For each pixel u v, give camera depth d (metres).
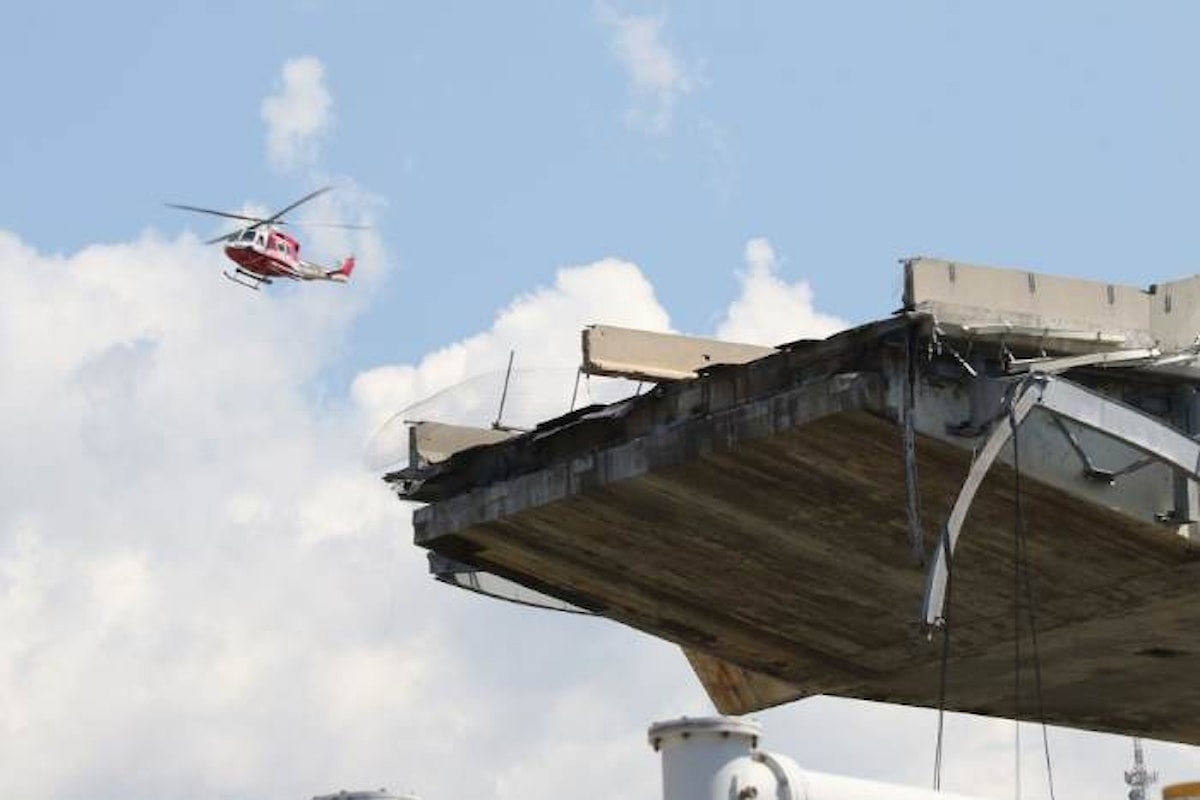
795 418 97.38
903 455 97.81
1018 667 120.69
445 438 113.31
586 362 108.69
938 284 95.38
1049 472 98.31
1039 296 97.50
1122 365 99.38
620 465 104.31
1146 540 103.00
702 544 109.50
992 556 106.81
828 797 51.22
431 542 113.50
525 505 108.50
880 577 109.62
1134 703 127.94
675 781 50.31
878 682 123.62
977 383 96.06
